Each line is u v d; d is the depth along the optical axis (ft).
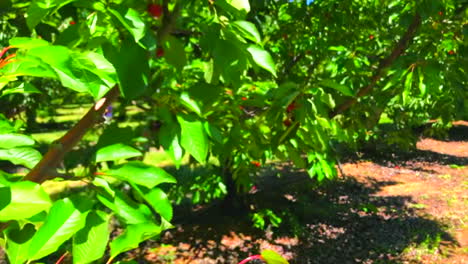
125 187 6.07
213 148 7.00
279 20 15.99
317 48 15.05
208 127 4.20
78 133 3.51
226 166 12.58
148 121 6.49
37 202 2.35
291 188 32.42
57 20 6.89
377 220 27.37
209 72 4.61
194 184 22.36
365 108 10.18
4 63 2.47
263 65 4.10
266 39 16.85
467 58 7.93
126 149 3.64
